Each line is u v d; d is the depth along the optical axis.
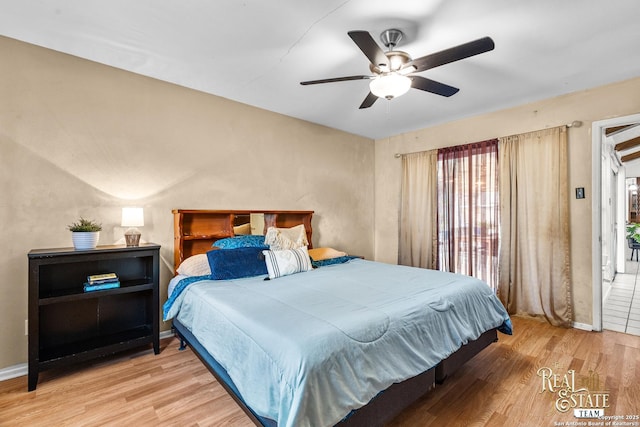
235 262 2.66
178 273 2.82
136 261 2.74
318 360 1.26
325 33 2.13
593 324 3.01
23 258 2.26
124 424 1.66
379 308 1.76
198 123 3.14
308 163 4.15
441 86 2.29
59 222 2.40
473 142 3.90
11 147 2.22
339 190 4.58
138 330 2.63
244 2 1.82
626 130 3.91
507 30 2.08
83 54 2.44
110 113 2.63
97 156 2.57
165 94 2.93
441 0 1.78
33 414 1.75
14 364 2.22
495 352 2.53
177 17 1.96
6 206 2.21
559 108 3.23
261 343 1.45
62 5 1.85
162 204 2.92
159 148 2.90
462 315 2.09
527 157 3.39
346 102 3.45
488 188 3.73
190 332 2.31
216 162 3.27
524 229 3.41
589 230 3.05
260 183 3.64
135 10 1.90
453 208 4.05
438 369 1.88
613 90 2.92
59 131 2.40
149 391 1.98
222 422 1.68
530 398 1.90
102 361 2.39
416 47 2.28
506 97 3.27
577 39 2.19
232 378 1.59
